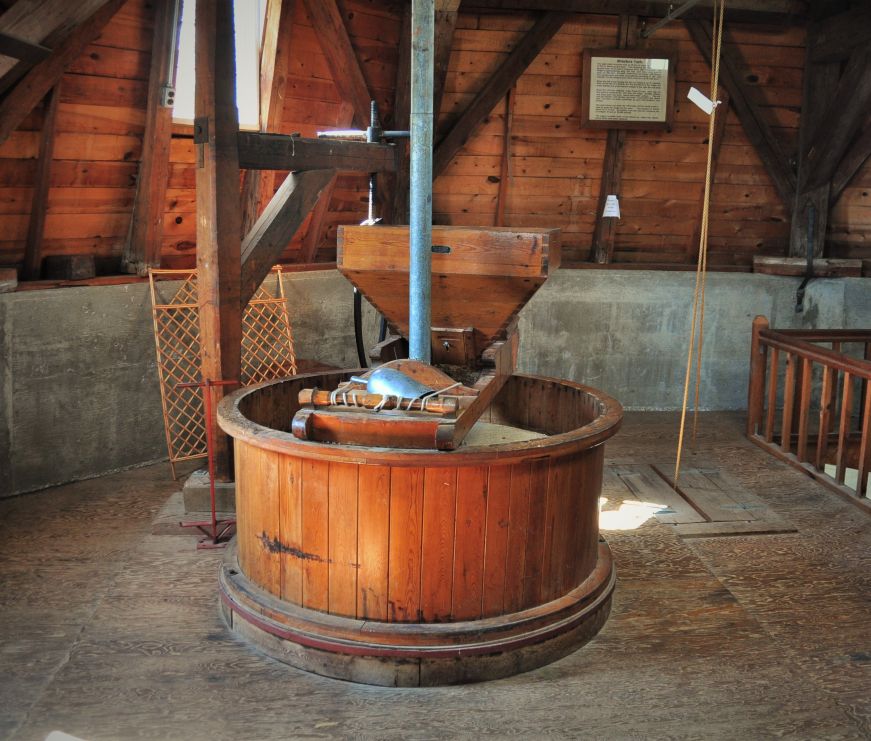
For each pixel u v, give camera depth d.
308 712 2.82
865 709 2.88
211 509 4.42
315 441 3.01
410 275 3.31
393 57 6.12
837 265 6.89
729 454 5.80
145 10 4.50
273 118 5.55
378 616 3.05
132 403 5.29
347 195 6.39
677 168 6.87
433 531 2.98
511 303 3.41
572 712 2.84
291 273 6.17
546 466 3.09
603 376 7.08
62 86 4.40
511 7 6.17
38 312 4.75
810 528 4.51
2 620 3.38
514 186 6.89
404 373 3.15
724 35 6.46
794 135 6.87
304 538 3.10
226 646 3.22
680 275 6.99
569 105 6.61
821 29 6.36
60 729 2.69
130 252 5.28
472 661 3.00
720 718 2.82
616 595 3.71
